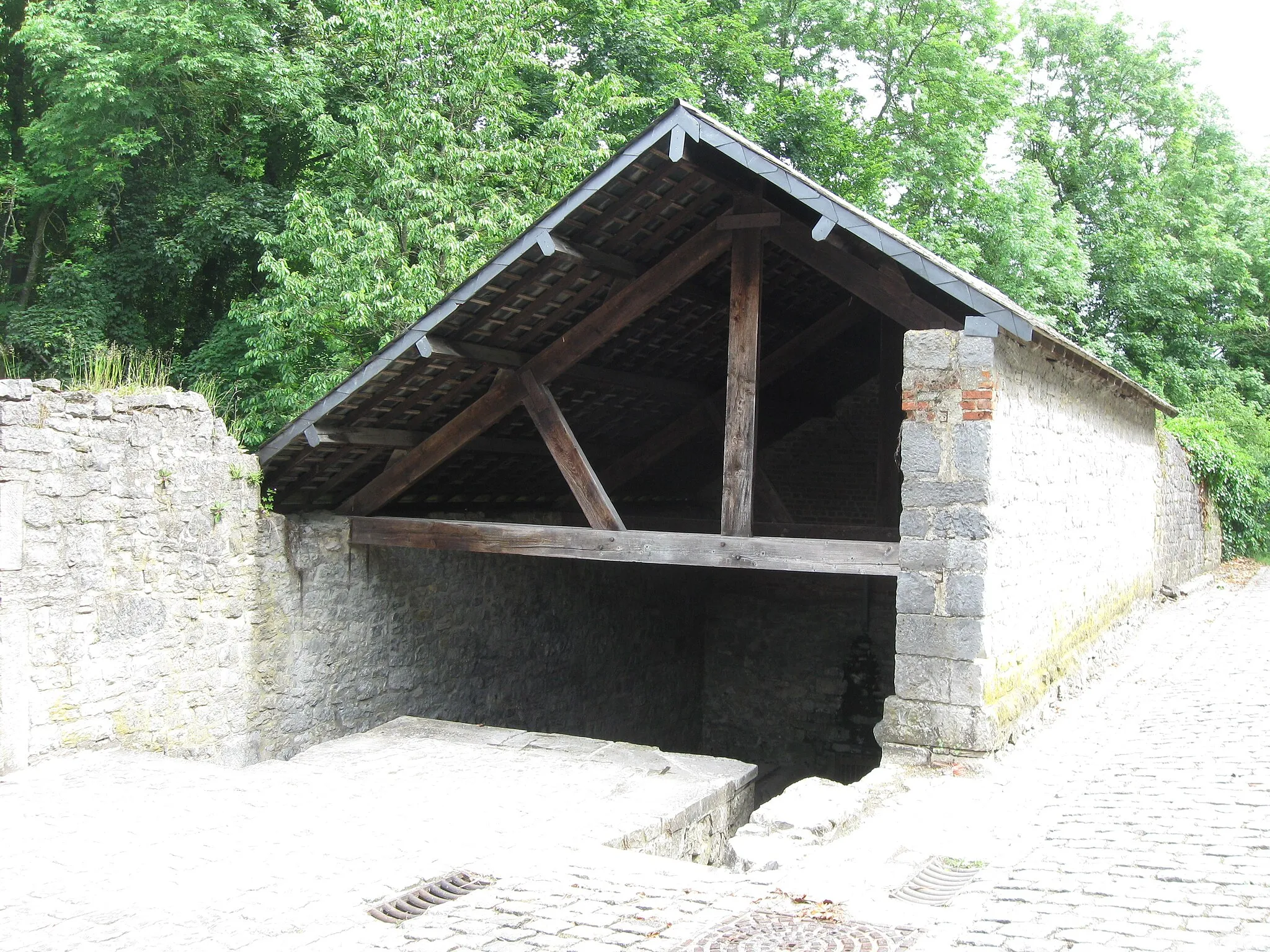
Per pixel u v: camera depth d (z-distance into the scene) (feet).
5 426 20.48
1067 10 82.74
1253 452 73.10
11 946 13.42
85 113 51.52
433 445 28.84
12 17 59.72
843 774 45.83
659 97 59.47
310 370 49.37
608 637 41.50
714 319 31.22
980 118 68.18
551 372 27.53
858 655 45.85
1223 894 13.41
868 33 70.38
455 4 46.91
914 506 22.25
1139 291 79.41
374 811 19.88
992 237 65.82
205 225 54.34
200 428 25.08
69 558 21.79
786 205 24.94
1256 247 83.92
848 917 13.46
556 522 39.32
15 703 20.72
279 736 26.96
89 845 17.17
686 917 13.76
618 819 19.57
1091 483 32.30
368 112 46.06
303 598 27.76
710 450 40.70
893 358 34.65
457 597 33.32
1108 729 25.04
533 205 47.44
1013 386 23.67
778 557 24.29
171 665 24.09
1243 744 22.07
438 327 25.22
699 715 48.37
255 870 16.28
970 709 21.47
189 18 49.03
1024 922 12.92
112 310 55.57
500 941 13.16
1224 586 54.70
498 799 20.90
